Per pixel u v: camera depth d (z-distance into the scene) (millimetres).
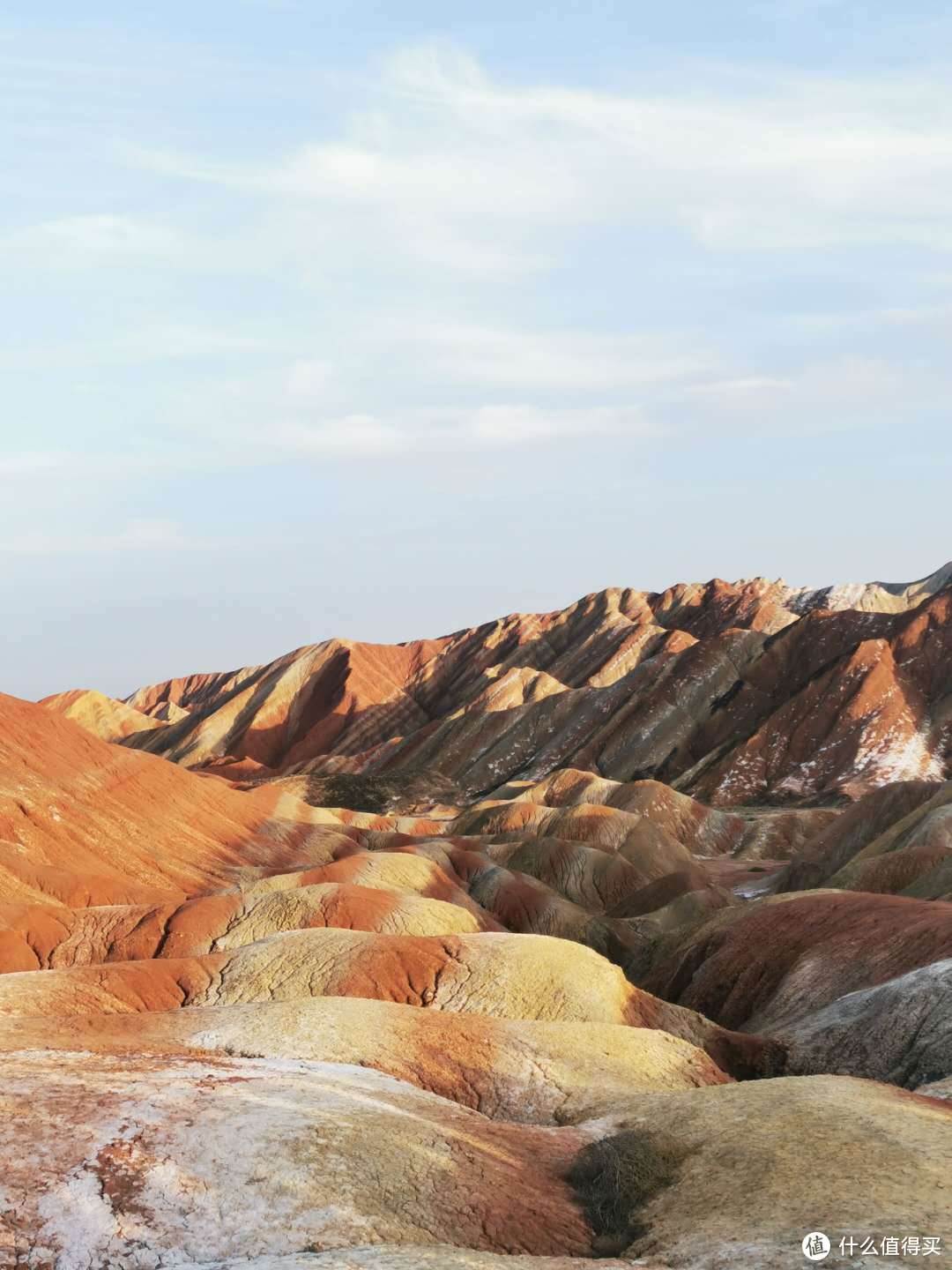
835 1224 18672
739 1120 24859
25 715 95125
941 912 53125
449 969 48062
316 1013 34969
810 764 199875
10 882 72125
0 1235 18391
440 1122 25234
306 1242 19016
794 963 56562
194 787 102750
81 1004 44500
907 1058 38062
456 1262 17688
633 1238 20859
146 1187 19719
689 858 130000
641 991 48406
